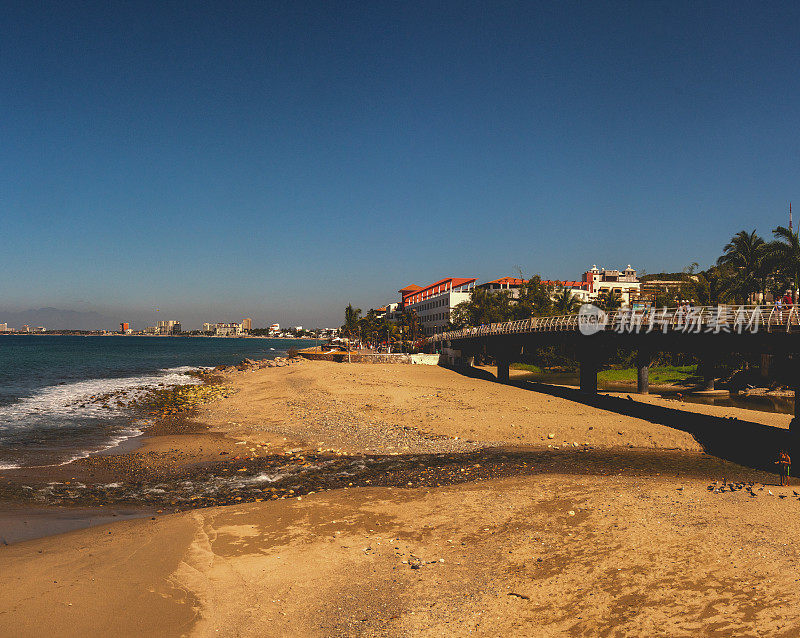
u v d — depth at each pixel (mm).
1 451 31109
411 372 77062
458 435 35188
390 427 37719
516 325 62531
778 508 19391
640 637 11391
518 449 31781
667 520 18266
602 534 17141
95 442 34094
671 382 66188
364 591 13781
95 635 11680
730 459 29047
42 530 18359
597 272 156625
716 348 35594
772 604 12539
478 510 19812
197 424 40906
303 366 91188
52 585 13945
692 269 89688
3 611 12578
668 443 32375
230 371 101312
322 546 16625
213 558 15734
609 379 70500
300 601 13297
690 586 13539
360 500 21297
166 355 180250
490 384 62656
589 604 12828
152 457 29578
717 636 11305
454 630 11922
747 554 15359
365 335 174000
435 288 157250
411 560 15586
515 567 14969
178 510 20797
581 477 24578
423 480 24875
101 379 85375
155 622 12266
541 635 11625
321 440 34156
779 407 47594
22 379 82625
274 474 26250
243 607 13000
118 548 16484
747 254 69250
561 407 44438
